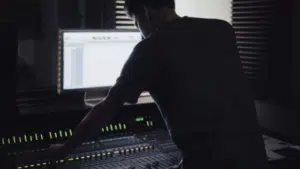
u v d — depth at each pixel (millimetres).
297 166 2418
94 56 2619
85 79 2613
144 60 1737
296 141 2805
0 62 2170
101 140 2305
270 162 2303
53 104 2600
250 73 3117
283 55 2887
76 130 1695
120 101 1715
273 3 2926
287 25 2848
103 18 2926
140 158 2195
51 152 1749
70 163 2066
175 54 1760
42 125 2260
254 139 1878
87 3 2855
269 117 3000
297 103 2803
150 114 2561
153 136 2443
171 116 1807
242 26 3162
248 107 1881
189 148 1814
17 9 2625
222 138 1785
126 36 2701
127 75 1731
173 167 1999
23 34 2656
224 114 1793
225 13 3230
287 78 2865
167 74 1771
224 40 1884
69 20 2809
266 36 2996
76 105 2602
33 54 2703
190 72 1767
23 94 2609
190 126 1776
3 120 2162
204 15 3197
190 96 1762
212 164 1786
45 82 2760
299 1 2756
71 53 2545
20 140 2162
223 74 1828
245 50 3148
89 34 2578
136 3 1887
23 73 2676
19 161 1986
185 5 3129
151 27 1923
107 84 2688
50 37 2750
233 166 1797
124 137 2373
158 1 1852
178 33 1797
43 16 2709
